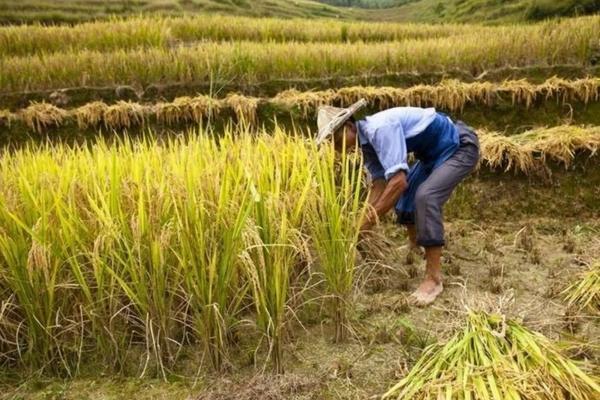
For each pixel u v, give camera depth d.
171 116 8.16
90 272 3.42
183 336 3.49
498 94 8.38
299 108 8.27
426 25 17.56
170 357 3.37
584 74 9.19
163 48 10.90
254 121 8.22
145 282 3.32
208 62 9.20
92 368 3.46
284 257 3.19
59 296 3.42
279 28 15.51
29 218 3.38
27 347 3.51
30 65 9.57
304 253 3.35
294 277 3.69
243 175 3.47
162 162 3.95
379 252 4.32
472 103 8.41
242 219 3.05
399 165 3.66
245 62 9.45
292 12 43.91
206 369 3.37
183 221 3.18
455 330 3.27
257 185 3.35
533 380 2.76
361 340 3.60
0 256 3.42
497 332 3.03
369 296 4.17
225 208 3.17
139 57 9.73
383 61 9.72
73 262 3.24
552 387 2.78
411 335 3.52
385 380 3.21
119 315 3.58
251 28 15.20
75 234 3.22
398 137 3.74
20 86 9.33
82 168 3.87
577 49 9.56
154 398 3.16
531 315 3.52
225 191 3.16
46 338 3.37
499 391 2.73
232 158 3.65
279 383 3.15
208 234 3.19
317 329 3.74
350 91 8.46
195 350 3.55
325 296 3.45
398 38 16.30
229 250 3.15
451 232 5.32
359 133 3.90
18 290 3.29
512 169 5.79
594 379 2.89
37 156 4.27
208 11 35.00
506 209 5.72
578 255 4.68
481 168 5.84
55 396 3.21
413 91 8.46
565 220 5.58
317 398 3.09
